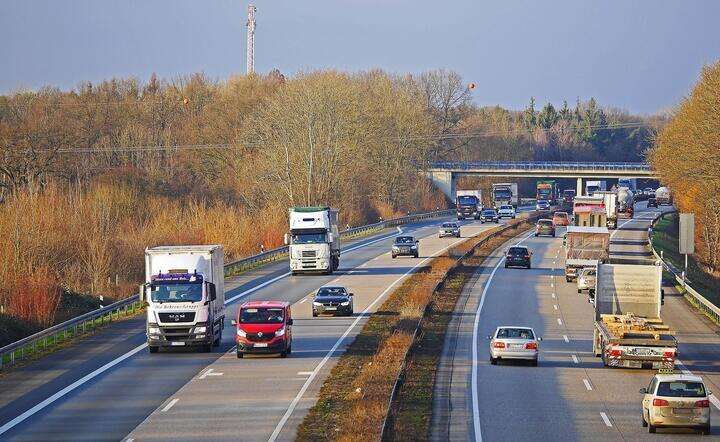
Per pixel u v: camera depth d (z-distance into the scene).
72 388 72.06
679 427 57.41
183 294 87.44
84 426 59.50
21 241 127.88
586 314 118.81
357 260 183.00
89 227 148.00
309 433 57.12
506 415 63.69
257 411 63.31
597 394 71.19
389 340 92.31
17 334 100.38
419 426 59.97
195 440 55.44
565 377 78.25
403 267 168.12
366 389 70.19
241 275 158.50
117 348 91.25
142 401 66.94
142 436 56.56
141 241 153.88
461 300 130.88
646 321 86.12
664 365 80.19
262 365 81.38
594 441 56.16
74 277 133.00
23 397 69.12
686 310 124.69
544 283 151.75
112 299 127.25
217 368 80.06
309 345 92.44
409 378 76.06
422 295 125.81
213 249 91.44
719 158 175.12
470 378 77.56
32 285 110.81
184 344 87.06
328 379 74.62
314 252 155.25
